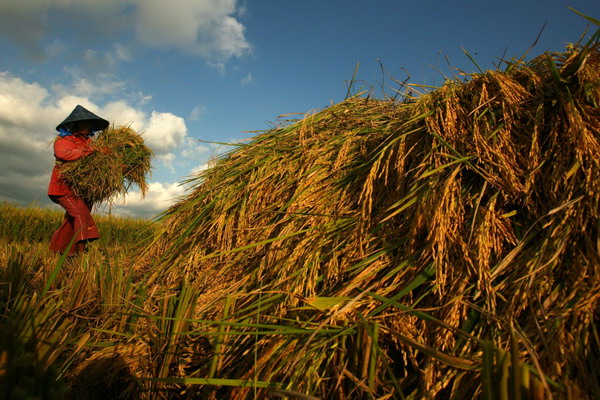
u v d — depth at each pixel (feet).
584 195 4.79
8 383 2.72
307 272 6.47
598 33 5.15
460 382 3.96
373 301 5.33
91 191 14.66
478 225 5.30
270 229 8.21
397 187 6.49
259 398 4.50
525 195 5.49
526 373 2.93
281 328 4.99
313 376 4.54
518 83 6.34
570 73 5.81
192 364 6.07
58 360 5.96
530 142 5.76
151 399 5.16
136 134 16.67
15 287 7.59
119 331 7.07
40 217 30.71
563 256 4.67
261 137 11.44
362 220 6.43
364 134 8.76
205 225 9.95
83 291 7.89
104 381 5.50
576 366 3.64
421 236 5.94
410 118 6.92
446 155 5.93
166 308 6.48
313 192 8.02
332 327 4.95
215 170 11.72
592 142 4.98
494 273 4.91
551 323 4.00
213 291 8.15
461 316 4.76
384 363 4.20
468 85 6.77
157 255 11.39
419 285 5.39
